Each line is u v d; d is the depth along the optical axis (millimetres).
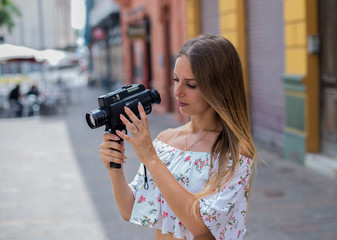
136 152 1432
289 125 6805
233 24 8727
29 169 7266
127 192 1660
